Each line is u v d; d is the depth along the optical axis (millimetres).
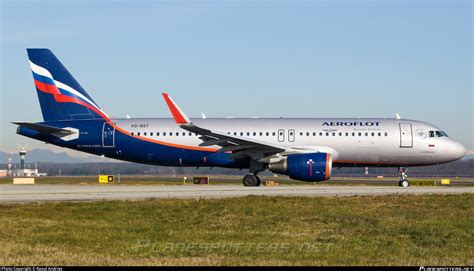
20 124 59094
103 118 61406
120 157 61125
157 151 60250
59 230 26938
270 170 56719
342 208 35406
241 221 30047
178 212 33438
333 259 20656
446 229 27484
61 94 61469
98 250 22250
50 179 104438
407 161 58938
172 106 56250
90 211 33594
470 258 20984
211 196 43125
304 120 59812
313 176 54406
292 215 32281
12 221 29641
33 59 61656
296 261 20203
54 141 60938
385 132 58438
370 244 23688
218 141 55781
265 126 59469
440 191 48875
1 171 178250
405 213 33219
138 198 41469
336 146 58531
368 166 60062
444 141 58469
